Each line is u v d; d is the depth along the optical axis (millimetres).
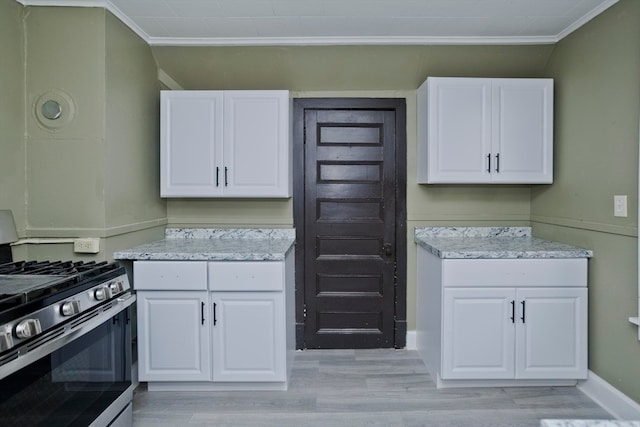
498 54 2861
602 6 2273
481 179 2760
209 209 3135
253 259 2375
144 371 2408
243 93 2758
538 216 3012
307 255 3176
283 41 2771
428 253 2783
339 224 3178
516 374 2438
